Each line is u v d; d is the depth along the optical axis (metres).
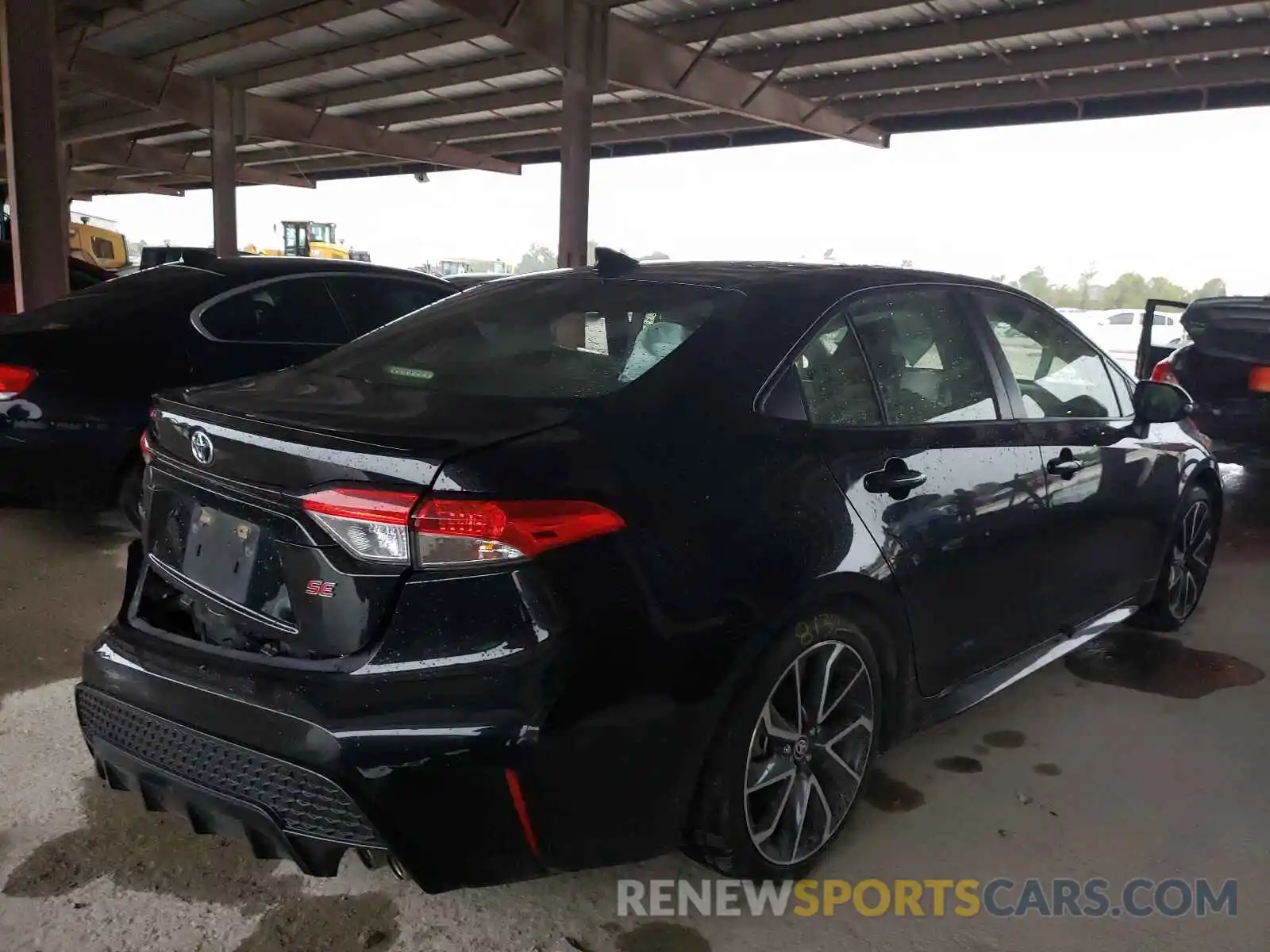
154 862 2.49
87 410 4.58
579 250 14.09
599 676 1.91
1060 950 2.25
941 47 13.23
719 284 2.63
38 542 5.12
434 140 22.83
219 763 1.98
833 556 2.32
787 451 2.33
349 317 5.52
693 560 2.06
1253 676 3.83
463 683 1.85
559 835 1.95
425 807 1.85
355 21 15.17
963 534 2.77
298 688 1.90
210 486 2.15
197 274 5.14
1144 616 4.21
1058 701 3.58
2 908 2.28
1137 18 11.37
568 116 13.57
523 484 1.89
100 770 2.30
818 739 2.43
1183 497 4.05
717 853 2.25
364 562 1.88
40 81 10.51
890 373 2.72
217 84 19.38
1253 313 6.02
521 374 2.47
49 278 10.70
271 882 2.43
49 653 3.73
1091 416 3.53
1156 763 3.13
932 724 2.83
